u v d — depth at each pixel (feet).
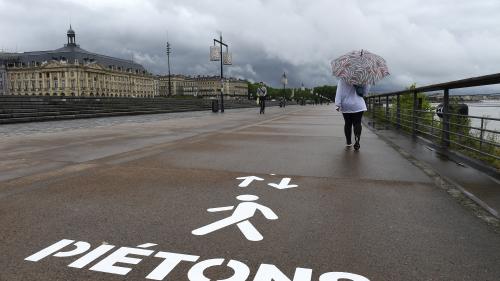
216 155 27.81
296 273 9.71
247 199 16.22
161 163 24.54
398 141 36.14
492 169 21.34
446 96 29.99
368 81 28.71
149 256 10.67
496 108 24.40
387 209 14.93
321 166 23.67
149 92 643.86
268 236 12.12
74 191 17.48
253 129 49.29
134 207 15.07
